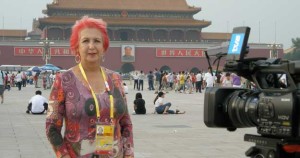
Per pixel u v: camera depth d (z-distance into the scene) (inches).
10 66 4534.9
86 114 245.3
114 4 5605.3
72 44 259.8
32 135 802.2
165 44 5290.4
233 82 1487.5
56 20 5388.8
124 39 5689.0
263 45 5009.8
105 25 260.4
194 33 5738.2
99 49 256.1
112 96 251.0
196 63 5305.1
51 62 5054.1
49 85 2866.6
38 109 1210.6
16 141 729.6
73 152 248.1
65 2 5516.7
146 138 776.9
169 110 1274.6
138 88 2834.6
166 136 804.6
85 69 257.8
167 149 658.8
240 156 598.2
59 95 250.4
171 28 5629.9
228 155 606.9
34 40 5064.0
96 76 257.4
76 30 257.8
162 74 2728.8
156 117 1170.0
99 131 245.4
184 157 594.6
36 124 978.1
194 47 5295.3
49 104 251.6
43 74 2935.5
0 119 1078.4
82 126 246.1
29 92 2453.2
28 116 1155.3
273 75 301.4
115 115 249.9
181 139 764.0
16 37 6018.7
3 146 676.7
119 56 5260.8
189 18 5748.0
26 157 591.2
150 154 617.0
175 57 5300.2
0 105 1531.7
